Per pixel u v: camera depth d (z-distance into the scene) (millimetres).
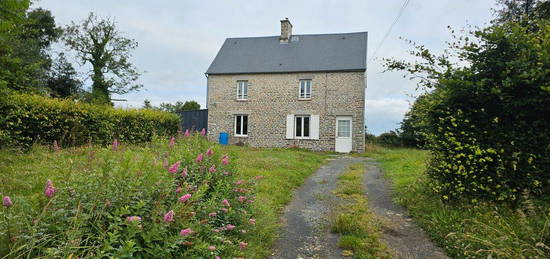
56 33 24891
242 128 18719
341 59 17750
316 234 4082
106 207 2244
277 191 5922
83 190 2301
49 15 24641
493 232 3535
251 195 4152
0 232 1896
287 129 17875
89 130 8750
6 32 4398
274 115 18094
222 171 3838
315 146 17438
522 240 3248
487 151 4406
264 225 4023
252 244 3414
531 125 4387
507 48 4422
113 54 25281
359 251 3492
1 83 5367
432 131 5148
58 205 2152
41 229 1949
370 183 7371
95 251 1977
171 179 2691
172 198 2633
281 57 18969
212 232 2887
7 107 6629
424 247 3682
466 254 3293
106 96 24078
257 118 18312
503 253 2996
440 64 4973
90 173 2562
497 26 4582
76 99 8891
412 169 8195
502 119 4570
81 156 3633
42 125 7461
